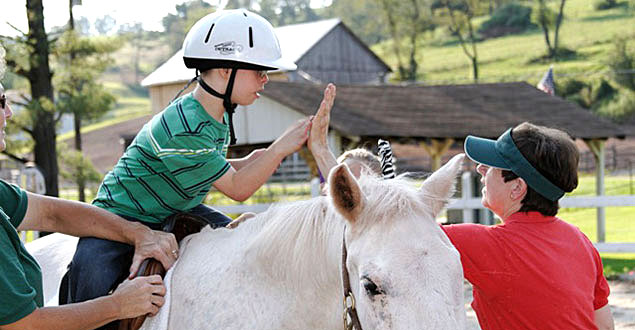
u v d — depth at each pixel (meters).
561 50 49.03
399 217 1.74
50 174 13.50
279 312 1.99
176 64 23.08
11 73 13.13
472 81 46.34
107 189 2.40
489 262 2.10
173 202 2.33
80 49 13.28
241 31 2.22
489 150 2.16
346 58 30.47
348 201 1.78
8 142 13.13
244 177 2.23
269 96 12.51
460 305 1.63
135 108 64.75
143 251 2.20
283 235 2.02
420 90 15.45
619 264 8.36
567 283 2.06
